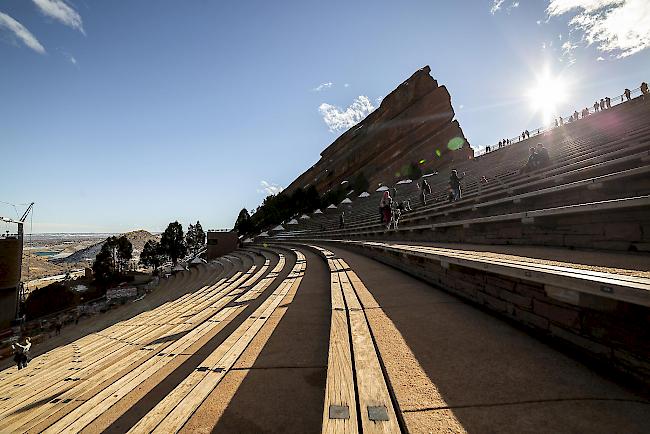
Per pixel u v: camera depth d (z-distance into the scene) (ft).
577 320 7.86
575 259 11.48
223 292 39.11
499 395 6.26
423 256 18.33
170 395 8.72
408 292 16.40
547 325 8.95
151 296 103.24
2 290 109.50
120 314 86.58
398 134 244.22
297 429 7.01
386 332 10.31
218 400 8.45
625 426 5.10
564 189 19.13
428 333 10.05
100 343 34.55
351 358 8.32
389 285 18.60
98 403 10.03
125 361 17.48
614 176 15.51
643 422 5.18
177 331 22.30
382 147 244.83
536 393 6.24
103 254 219.20
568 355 7.97
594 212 14.06
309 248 64.90
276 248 97.76
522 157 72.74
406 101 257.96
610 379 6.68
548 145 74.28
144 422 7.39
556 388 6.40
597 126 72.33
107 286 213.05
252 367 10.48
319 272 31.83
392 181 217.36
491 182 52.54
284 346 12.26
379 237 54.19
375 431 5.09
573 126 87.86
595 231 14.01
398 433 5.01
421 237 36.68
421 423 5.49
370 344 9.20
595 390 6.28
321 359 10.89
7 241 111.34
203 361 11.78
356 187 198.49
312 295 21.25
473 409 5.83
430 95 251.39
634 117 59.00
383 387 6.58
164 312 41.60
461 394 6.36
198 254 235.61
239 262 94.48
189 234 335.06
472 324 10.75
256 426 7.20
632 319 6.37
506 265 10.36
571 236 15.48
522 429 5.19
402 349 8.87
